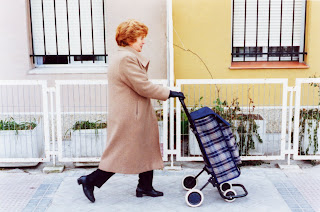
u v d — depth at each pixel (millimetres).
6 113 5594
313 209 3838
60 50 6352
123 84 3699
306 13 6148
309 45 6055
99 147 4957
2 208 3924
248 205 3928
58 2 6230
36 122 5312
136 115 3721
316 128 5023
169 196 4141
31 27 6199
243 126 5016
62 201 4051
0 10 5977
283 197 4109
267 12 6254
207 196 4129
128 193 4215
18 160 4855
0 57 6078
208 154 3793
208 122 3760
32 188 4395
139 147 3779
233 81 4676
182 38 6055
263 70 6082
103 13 6254
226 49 6070
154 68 6191
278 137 5500
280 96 6102
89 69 6172
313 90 5977
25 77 6121
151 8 6055
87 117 6129
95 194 4195
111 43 6160
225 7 5984
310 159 4980
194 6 5984
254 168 4902
